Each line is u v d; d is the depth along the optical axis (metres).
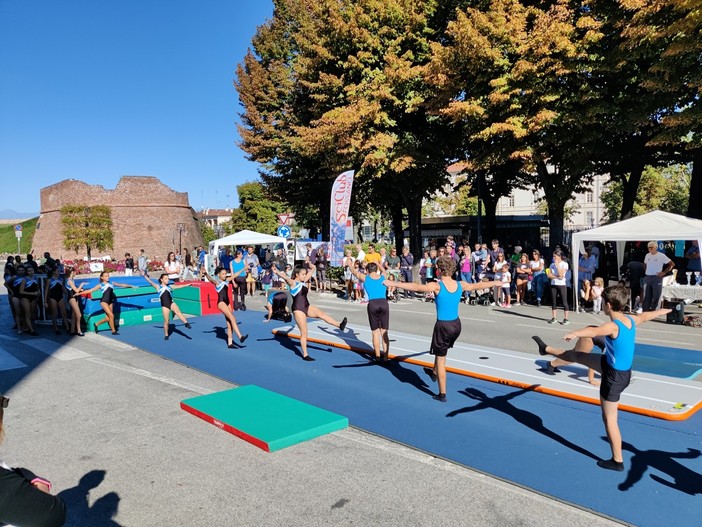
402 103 20.75
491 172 27.94
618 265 19.94
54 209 47.72
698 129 15.33
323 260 22.12
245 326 13.90
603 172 24.27
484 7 19.86
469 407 6.92
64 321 13.72
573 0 17.17
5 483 2.00
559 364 8.07
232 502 4.60
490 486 4.80
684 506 4.34
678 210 44.91
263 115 30.80
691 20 12.70
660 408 6.44
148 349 11.29
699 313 14.34
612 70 15.90
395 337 11.68
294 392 7.85
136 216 48.69
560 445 5.62
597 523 4.14
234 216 67.38
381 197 27.22
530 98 16.91
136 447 5.89
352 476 5.07
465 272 17.45
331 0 22.00
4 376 9.25
